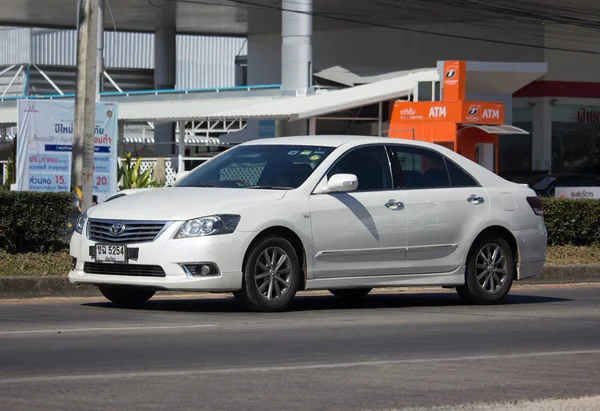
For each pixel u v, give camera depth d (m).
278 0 57.03
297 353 10.41
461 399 8.12
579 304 16.27
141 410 7.55
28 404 7.72
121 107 54.00
